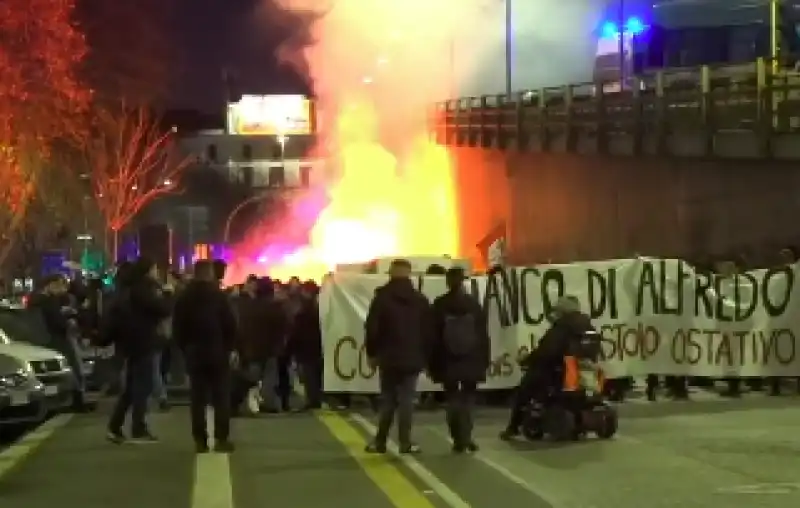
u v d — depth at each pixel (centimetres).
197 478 1128
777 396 1844
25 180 4959
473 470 1159
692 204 3120
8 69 4338
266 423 1612
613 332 1781
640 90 3253
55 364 1644
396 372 1252
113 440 1383
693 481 1074
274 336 1750
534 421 1366
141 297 1378
